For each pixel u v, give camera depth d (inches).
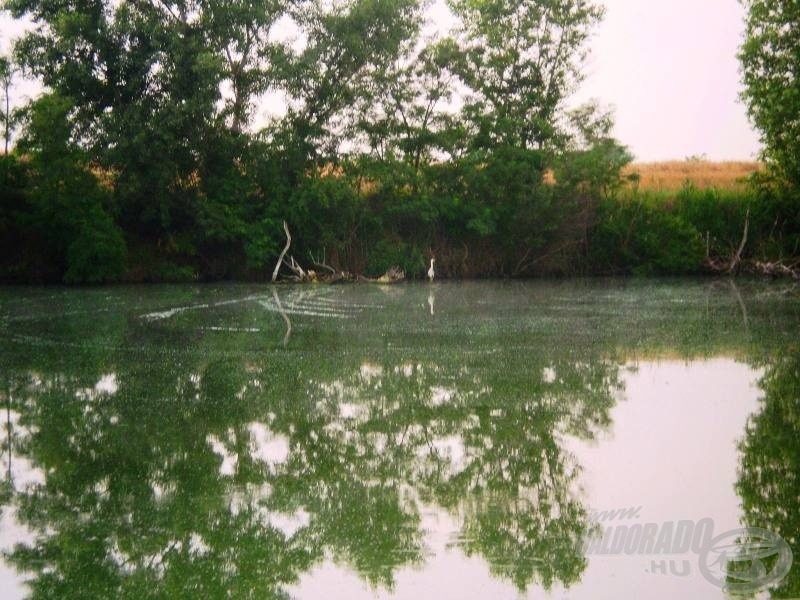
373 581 240.7
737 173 1857.8
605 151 1316.4
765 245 1359.5
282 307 898.7
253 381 507.2
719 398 457.7
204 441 381.7
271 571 248.4
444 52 1279.5
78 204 1139.9
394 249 1295.5
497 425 405.1
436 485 320.8
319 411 434.3
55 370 540.4
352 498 307.3
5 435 390.9
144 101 1148.5
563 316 810.8
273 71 1208.8
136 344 644.1
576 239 1342.3
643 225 1350.9
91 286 1142.3
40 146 1096.2
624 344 639.1
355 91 1267.2
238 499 308.7
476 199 1307.8
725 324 750.5
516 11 1342.3
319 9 1258.0
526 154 1285.7
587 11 1339.8
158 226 1239.5
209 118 1172.5
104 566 254.4
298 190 1236.5
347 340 662.5
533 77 1360.7
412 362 567.2
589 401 452.4
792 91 1242.6
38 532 280.5
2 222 1127.0
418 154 1326.3
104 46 1135.0
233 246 1258.6
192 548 266.2
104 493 315.3
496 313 837.8
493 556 255.4
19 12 1142.3
